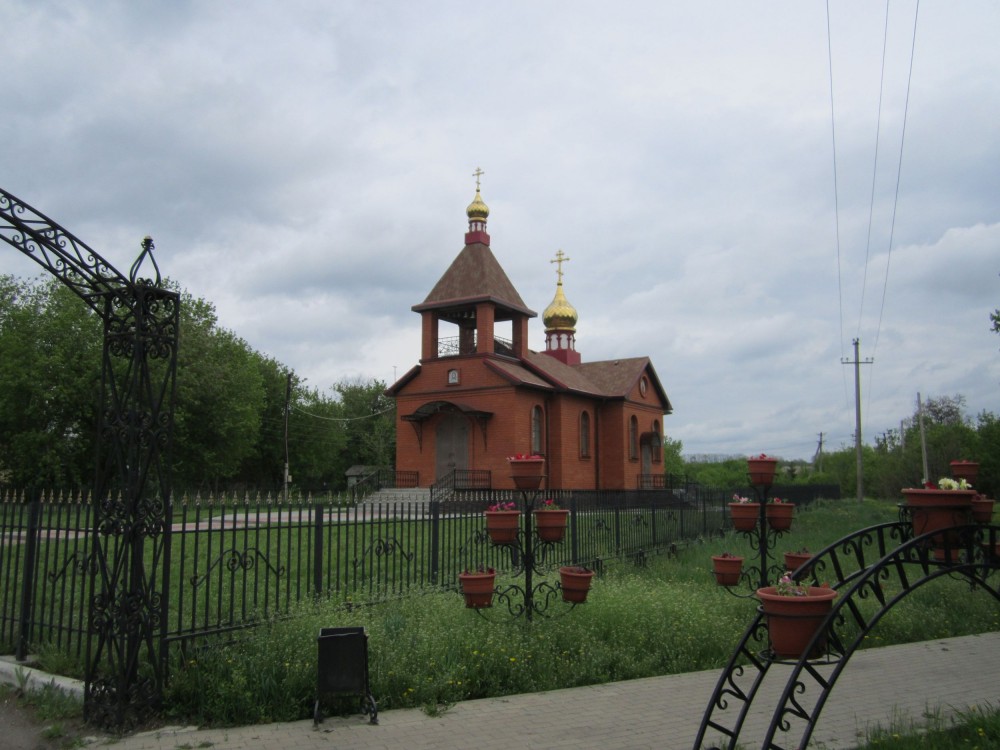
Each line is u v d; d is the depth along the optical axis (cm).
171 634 663
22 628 753
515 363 3506
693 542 1861
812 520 2702
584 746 564
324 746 560
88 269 627
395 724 610
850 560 1606
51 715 622
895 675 777
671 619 897
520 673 730
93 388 3509
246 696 618
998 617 1051
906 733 581
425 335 3500
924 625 1002
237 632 707
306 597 824
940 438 4616
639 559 1512
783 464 8244
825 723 622
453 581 1041
